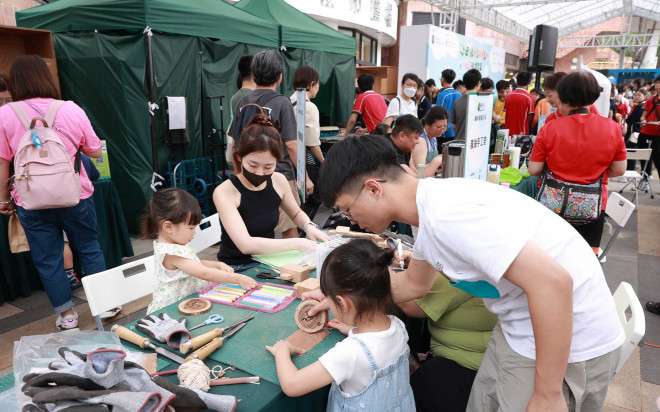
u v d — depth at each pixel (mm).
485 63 13672
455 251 949
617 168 2719
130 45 4312
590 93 2613
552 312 878
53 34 4605
